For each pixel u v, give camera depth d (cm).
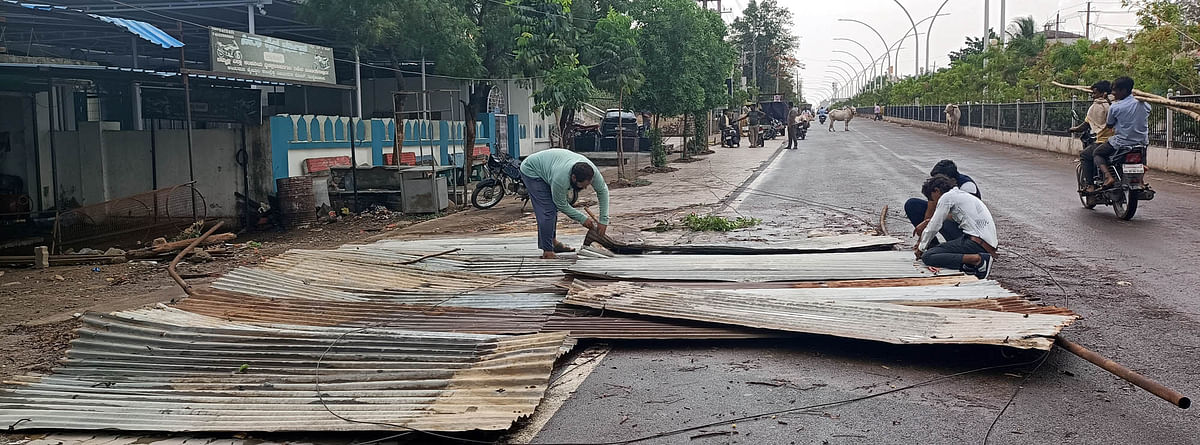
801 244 923
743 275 739
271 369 512
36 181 1709
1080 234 1029
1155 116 2091
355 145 1862
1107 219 1155
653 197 1689
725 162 2781
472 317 629
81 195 1697
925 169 2227
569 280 752
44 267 1067
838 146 3600
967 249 728
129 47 2045
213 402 468
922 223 819
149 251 1118
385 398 460
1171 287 725
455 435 415
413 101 2602
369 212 1647
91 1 1814
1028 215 1216
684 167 2600
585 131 3353
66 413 463
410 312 646
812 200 1528
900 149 3247
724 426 428
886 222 1209
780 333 558
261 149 1596
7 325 724
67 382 513
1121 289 722
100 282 949
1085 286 738
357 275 796
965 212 733
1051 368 505
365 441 419
